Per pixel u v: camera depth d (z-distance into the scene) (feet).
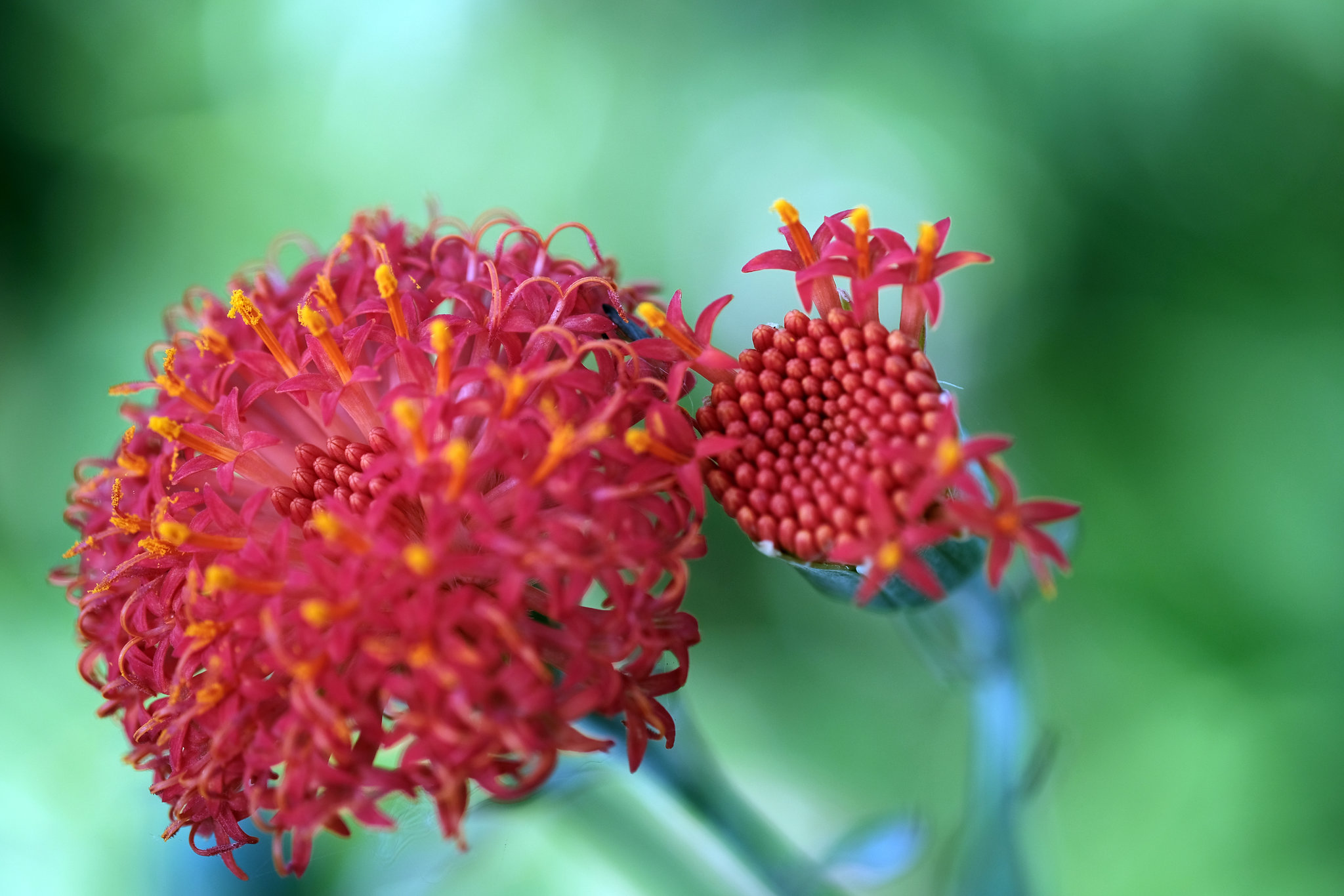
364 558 0.50
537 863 0.66
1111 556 0.78
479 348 0.51
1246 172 0.84
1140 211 0.85
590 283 0.52
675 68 0.91
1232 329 0.82
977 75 0.86
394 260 0.53
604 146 0.91
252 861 0.57
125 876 0.67
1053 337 0.84
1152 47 0.83
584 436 0.50
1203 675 0.74
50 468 0.83
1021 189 0.85
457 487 0.49
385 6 0.93
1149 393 0.81
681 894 0.61
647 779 0.56
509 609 0.49
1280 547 0.76
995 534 0.50
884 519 0.50
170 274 0.89
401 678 0.49
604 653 0.50
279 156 0.91
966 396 0.84
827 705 0.79
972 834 0.58
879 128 0.86
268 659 0.50
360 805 0.50
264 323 0.52
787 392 0.52
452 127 0.92
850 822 0.76
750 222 0.88
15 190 0.91
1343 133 0.82
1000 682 0.57
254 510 0.51
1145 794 0.72
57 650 0.75
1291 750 0.71
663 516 0.50
